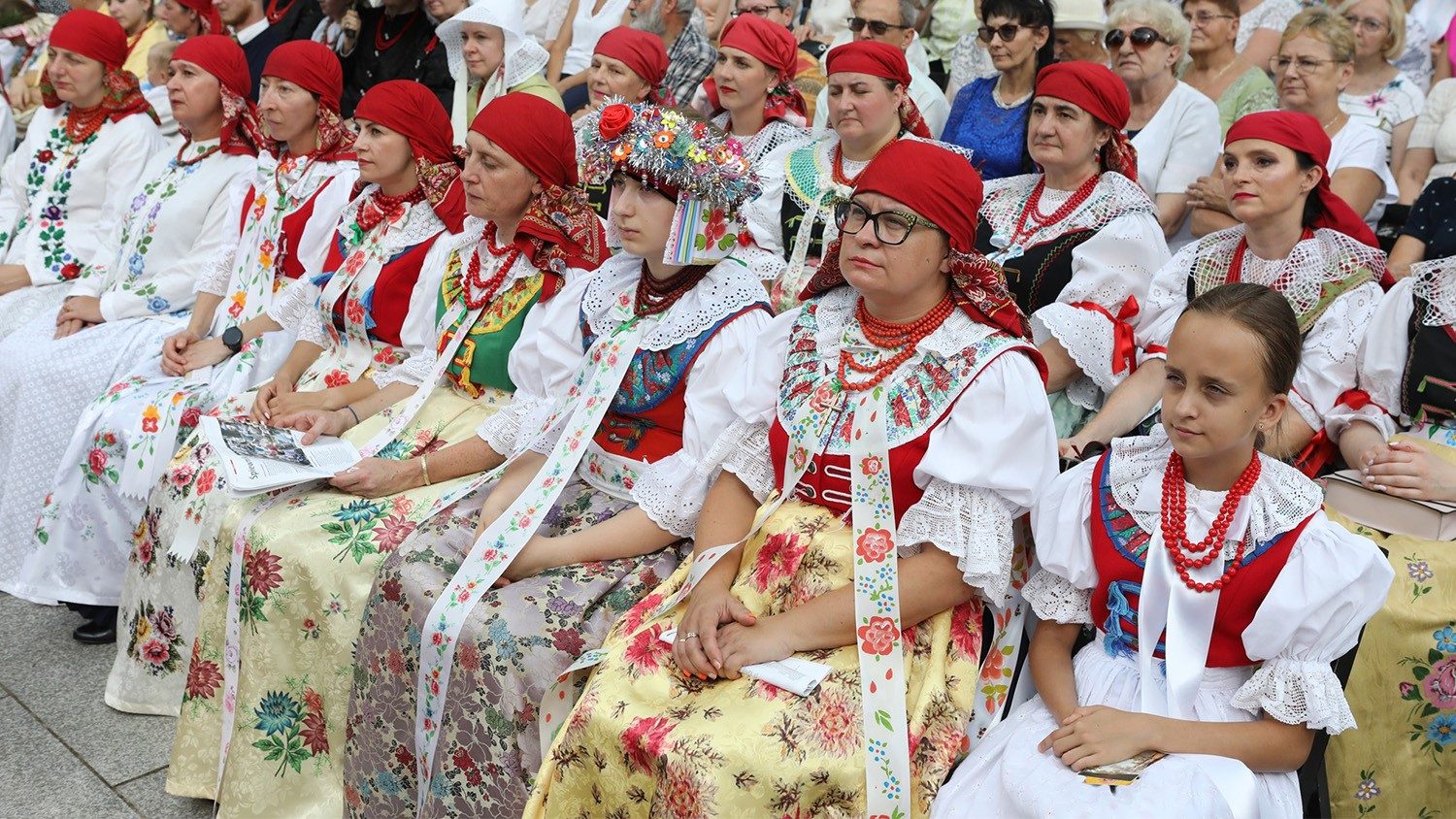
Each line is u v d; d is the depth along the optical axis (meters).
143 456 3.94
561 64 6.20
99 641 4.10
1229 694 2.34
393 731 2.94
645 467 3.08
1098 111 3.54
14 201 5.39
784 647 2.47
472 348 3.56
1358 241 3.22
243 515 3.26
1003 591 2.47
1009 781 2.21
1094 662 2.47
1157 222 3.61
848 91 4.08
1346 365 3.16
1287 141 3.13
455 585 2.82
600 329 3.11
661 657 2.54
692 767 2.26
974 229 2.48
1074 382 3.53
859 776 2.29
